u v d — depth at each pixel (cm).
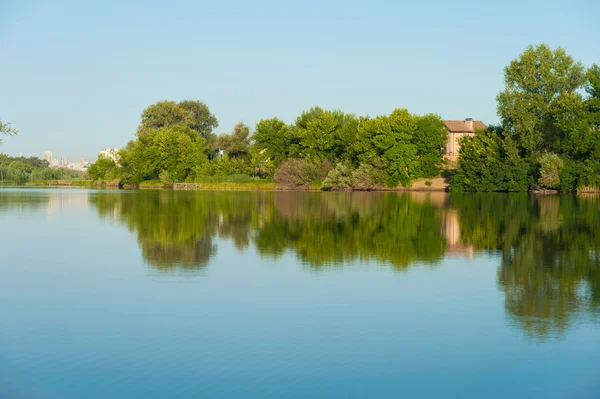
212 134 16525
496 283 1791
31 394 988
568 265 2105
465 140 9362
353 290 1695
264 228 3350
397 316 1422
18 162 17912
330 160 10881
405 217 4119
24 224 3631
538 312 1456
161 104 15388
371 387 1011
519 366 1100
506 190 9000
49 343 1230
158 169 12975
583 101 8112
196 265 2120
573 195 7638
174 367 1097
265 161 12062
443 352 1172
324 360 1130
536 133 8538
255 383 1026
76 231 3228
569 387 1012
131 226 3484
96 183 14838
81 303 1562
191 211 4759
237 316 1423
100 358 1143
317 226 3462
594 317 1408
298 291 1688
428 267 2066
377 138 9938
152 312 1466
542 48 8750
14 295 1659
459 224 3578
